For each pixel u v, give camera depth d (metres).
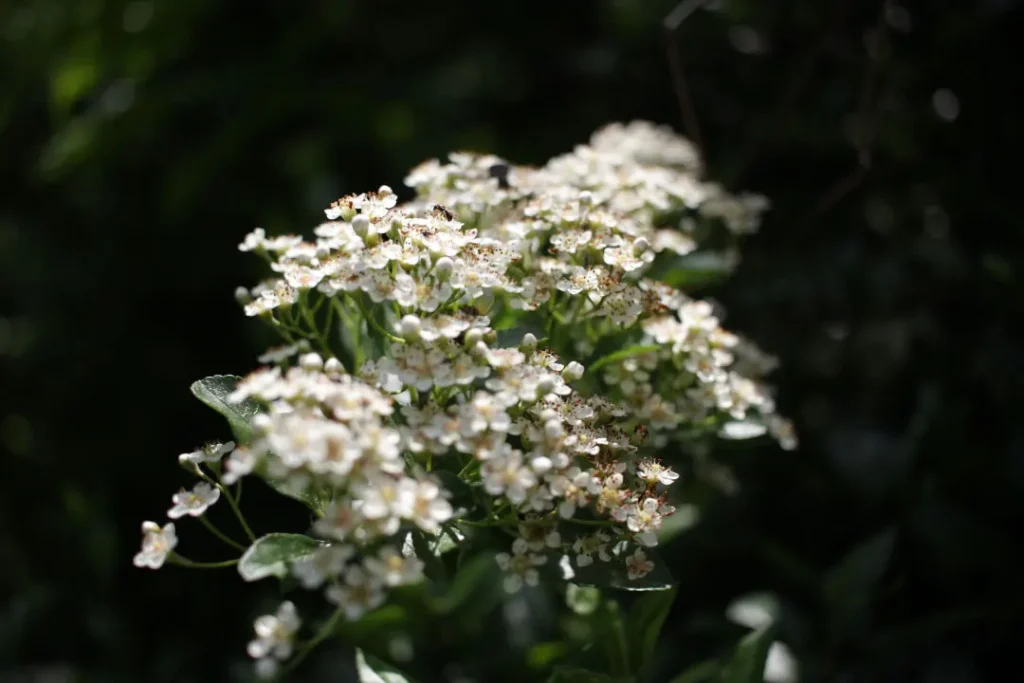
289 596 0.68
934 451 0.60
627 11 0.75
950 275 0.62
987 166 0.63
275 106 0.83
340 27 0.85
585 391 0.53
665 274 0.57
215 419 0.86
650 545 0.50
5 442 0.86
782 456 0.64
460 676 0.60
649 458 0.52
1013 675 0.57
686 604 0.63
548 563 0.51
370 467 0.48
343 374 0.50
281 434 0.47
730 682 0.52
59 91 0.88
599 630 0.53
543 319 0.53
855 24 0.66
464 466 0.51
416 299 0.50
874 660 0.57
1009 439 0.60
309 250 0.52
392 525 0.47
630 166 0.58
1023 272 0.59
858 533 0.62
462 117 0.83
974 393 0.61
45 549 0.78
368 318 0.51
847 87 0.65
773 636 0.52
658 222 0.59
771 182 0.68
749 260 0.66
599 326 0.55
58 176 0.87
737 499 0.63
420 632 0.61
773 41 0.68
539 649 0.56
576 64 0.80
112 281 0.89
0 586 0.76
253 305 0.52
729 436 0.55
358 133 0.84
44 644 0.72
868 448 0.62
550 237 0.54
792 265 0.65
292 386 0.48
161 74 0.89
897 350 0.63
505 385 0.50
